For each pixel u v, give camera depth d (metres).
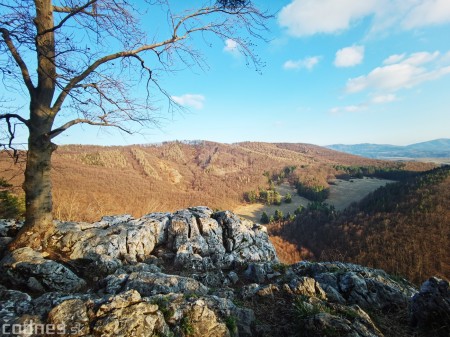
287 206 140.88
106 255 6.77
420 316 5.06
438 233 70.69
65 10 6.65
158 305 4.36
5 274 5.30
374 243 75.06
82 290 5.61
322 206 119.75
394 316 5.52
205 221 9.23
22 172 7.45
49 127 6.49
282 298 5.70
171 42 6.98
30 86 6.13
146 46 6.81
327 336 4.27
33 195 6.46
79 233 7.21
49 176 6.72
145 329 3.89
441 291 5.00
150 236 8.31
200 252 8.32
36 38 5.10
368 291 6.09
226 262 7.96
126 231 7.94
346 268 7.47
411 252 66.50
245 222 9.97
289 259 74.19
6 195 14.00
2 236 6.83
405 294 6.29
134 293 4.37
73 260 6.53
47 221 6.70
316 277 6.75
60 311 3.91
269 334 4.68
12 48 5.80
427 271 59.50
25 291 5.22
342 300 5.88
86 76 6.46
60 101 6.53
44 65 6.21
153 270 6.84
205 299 4.89
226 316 4.70
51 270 5.45
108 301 4.13
